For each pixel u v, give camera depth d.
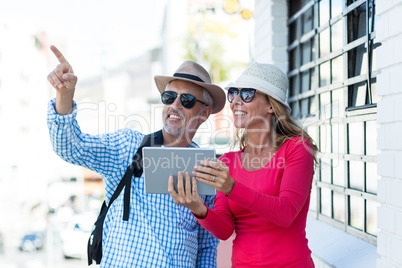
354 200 2.91
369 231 2.70
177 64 26.22
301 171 1.95
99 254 2.15
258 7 4.83
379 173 2.15
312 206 3.75
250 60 5.39
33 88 47.34
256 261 1.99
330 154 3.33
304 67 3.89
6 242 26.83
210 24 24.47
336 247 2.83
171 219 2.08
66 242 17.08
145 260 2.03
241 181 2.10
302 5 4.00
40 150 46.22
